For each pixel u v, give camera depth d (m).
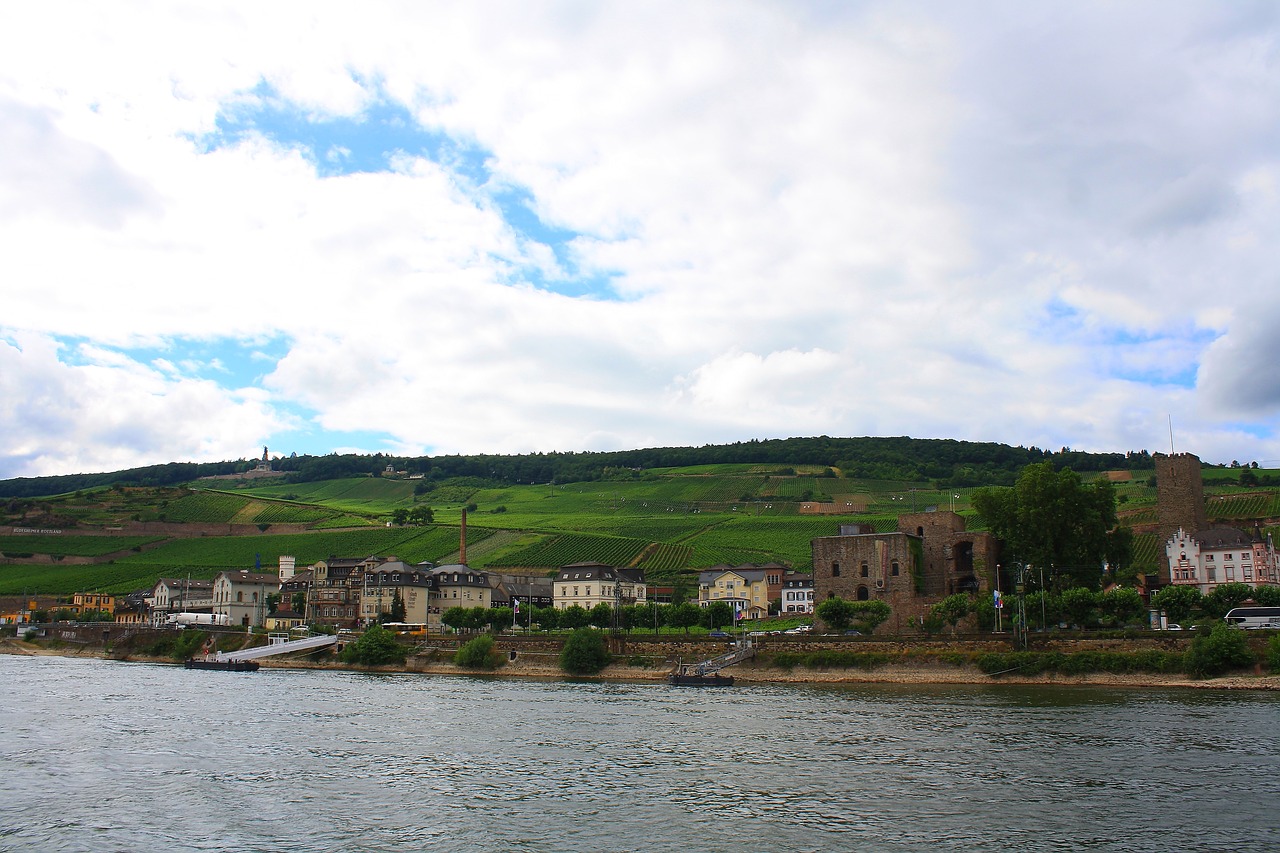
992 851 51.47
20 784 67.88
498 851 52.44
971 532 183.25
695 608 186.62
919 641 142.88
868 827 56.03
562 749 81.19
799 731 89.38
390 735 89.12
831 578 180.00
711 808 60.66
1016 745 79.81
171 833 55.91
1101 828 55.12
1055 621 147.00
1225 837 53.22
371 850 52.84
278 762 76.00
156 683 143.62
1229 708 99.69
